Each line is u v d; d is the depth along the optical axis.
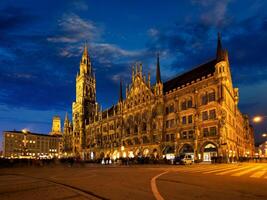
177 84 91.06
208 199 13.73
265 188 17.56
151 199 13.81
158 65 95.62
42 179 25.00
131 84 109.19
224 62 72.69
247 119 131.62
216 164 59.75
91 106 168.12
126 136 108.06
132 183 20.69
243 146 111.88
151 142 91.81
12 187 18.83
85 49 179.62
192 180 22.41
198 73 85.06
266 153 158.50
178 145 80.56
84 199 13.84
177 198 14.03
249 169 38.03
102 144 129.00
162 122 88.31
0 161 52.34
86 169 43.38
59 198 14.14
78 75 177.50
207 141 71.88
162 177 25.34
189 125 78.38
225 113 70.00
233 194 15.21
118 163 71.38
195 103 77.88
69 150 177.62
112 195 15.11
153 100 94.25
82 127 156.88
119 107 115.81
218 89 72.19
